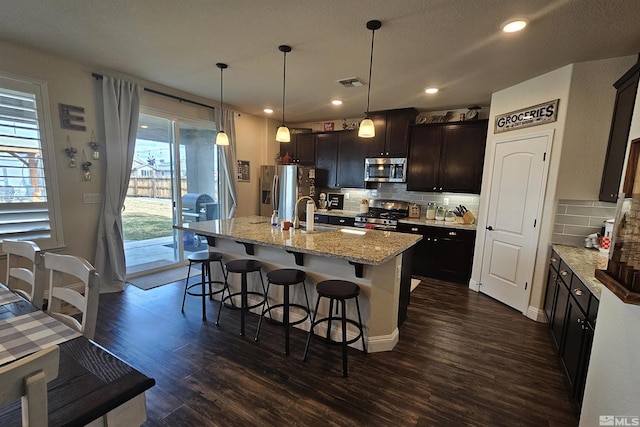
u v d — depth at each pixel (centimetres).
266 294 279
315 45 263
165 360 225
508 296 343
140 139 393
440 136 448
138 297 338
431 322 299
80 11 217
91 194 339
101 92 338
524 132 325
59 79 306
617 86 249
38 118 294
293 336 265
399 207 514
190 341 251
